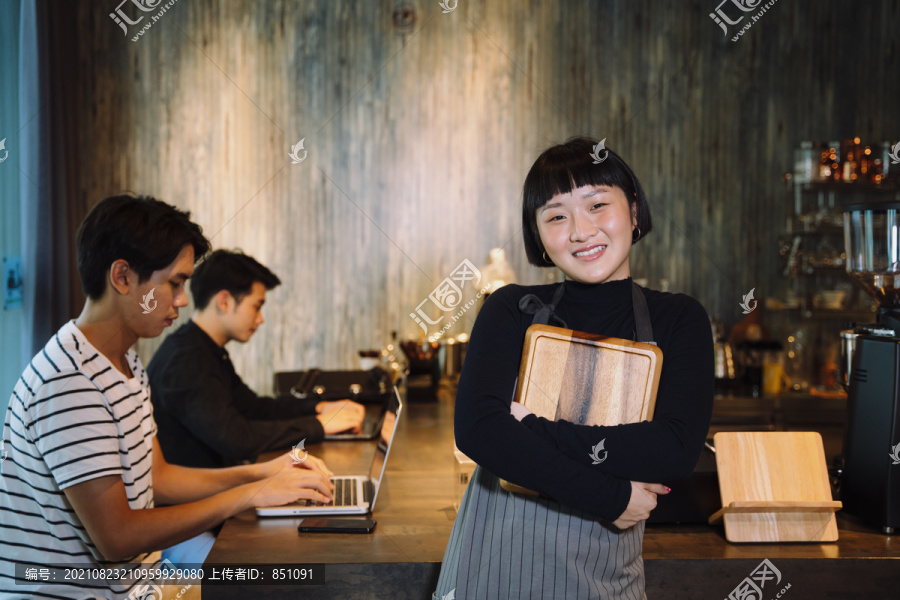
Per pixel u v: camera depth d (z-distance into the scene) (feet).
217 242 13.89
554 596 3.32
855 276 5.04
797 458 4.50
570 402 3.49
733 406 12.10
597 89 14.23
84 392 4.35
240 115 13.82
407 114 14.11
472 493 3.56
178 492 5.57
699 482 4.59
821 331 14.28
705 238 14.38
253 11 13.75
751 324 13.80
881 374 4.50
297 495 4.95
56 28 11.28
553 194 3.50
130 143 13.53
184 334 7.58
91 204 13.41
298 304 14.17
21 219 10.28
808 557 4.09
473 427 3.32
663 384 3.46
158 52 13.55
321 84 13.97
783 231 14.37
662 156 14.32
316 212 14.08
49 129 10.78
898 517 4.43
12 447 4.46
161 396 7.26
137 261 4.61
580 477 3.17
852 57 14.32
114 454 4.40
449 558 3.62
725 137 14.32
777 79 14.32
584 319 3.65
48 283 10.54
